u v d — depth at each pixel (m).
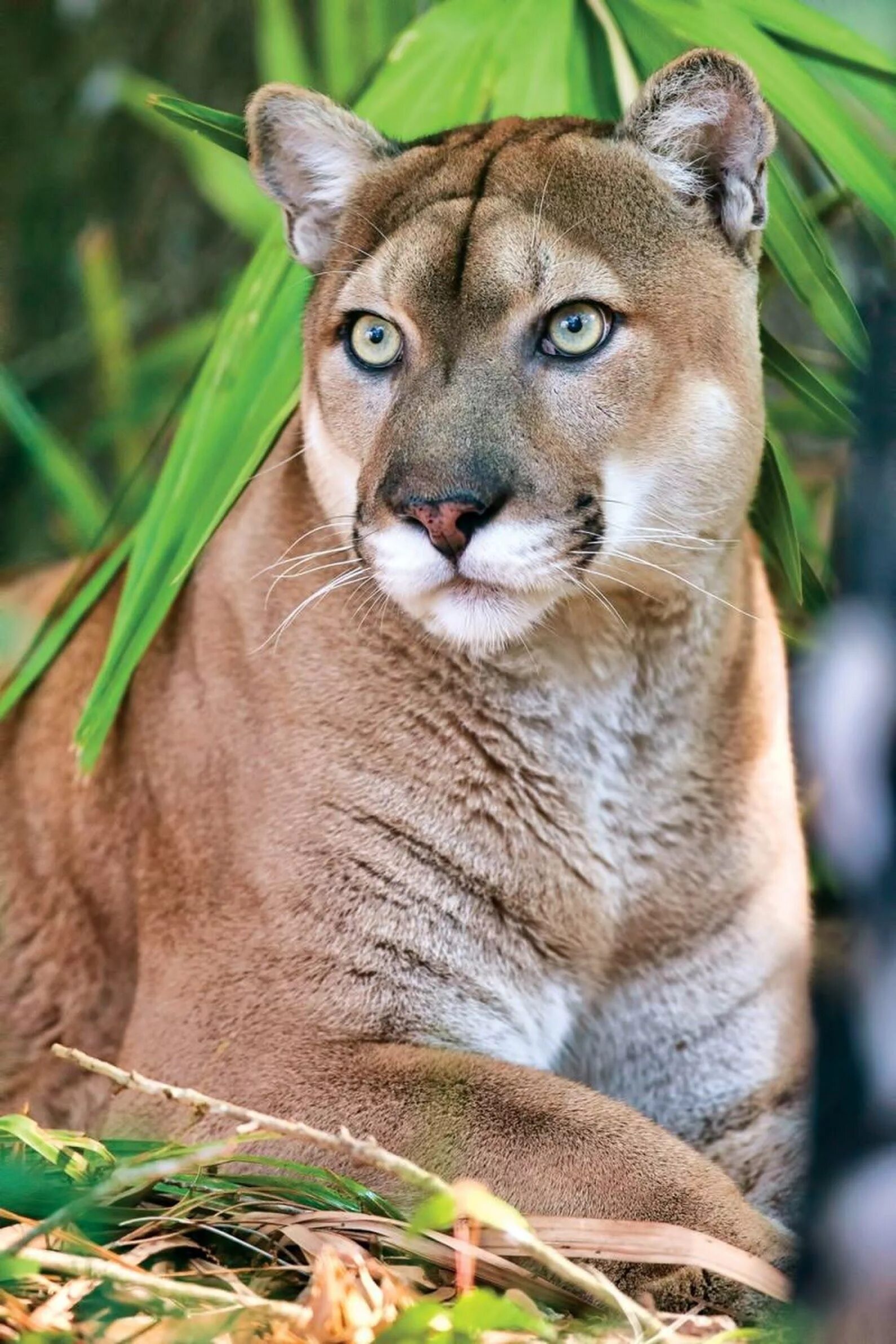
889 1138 2.46
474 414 3.74
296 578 4.22
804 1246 2.67
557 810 4.08
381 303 3.97
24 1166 3.56
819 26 4.50
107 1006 4.46
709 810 4.18
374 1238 3.34
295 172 4.32
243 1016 4.00
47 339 7.42
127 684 4.49
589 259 3.83
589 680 4.07
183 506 4.22
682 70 3.97
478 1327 2.86
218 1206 3.47
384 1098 3.78
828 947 4.51
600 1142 3.61
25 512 7.11
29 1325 2.95
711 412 3.92
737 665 4.21
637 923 4.19
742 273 4.04
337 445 4.10
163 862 4.29
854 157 4.36
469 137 4.21
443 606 3.83
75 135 7.36
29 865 4.57
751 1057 4.27
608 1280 3.34
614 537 3.86
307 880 4.04
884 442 2.55
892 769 2.43
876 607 2.46
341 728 4.09
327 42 6.20
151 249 7.40
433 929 4.03
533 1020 4.12
